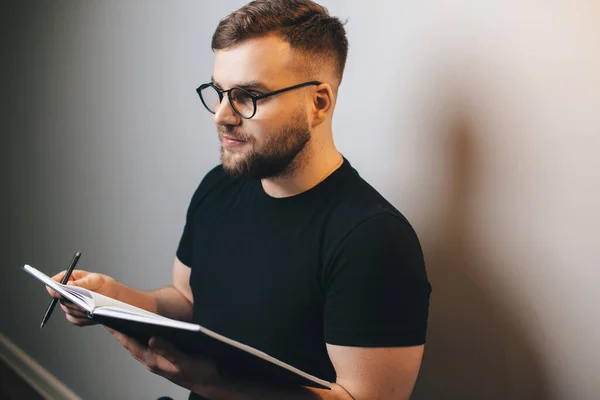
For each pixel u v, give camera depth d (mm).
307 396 936
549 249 1055
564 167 1017
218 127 1003
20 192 2574
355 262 967
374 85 1275
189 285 1322
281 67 953
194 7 1620
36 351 2613
